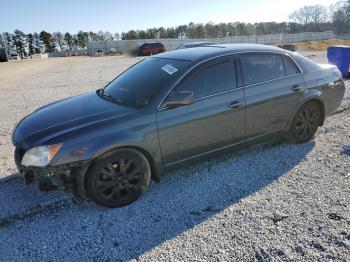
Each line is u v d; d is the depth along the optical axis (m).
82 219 3.25
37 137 3.24
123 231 3.04
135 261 2.64
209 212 3.27
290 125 4.67
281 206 3.28
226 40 53.88
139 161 3.46
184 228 3.03
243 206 3.33
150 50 36.88
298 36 56.94
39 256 2.75
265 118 4.32
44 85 13.38
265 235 2.86
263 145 4.89
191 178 4.00
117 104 3.74
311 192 3.51
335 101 5.09
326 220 3.01
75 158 3.12
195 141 3.78
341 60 10.52
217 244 2.78
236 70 4.05
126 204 3.47
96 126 3.27
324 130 5.43
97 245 2.86
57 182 3.17
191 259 2.62
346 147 4.60
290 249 2.66
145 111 3.46
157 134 3.49
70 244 2.89
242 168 4.19
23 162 3.20
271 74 4.36
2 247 2.88
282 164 4.25
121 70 18.88
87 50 65.50
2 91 12.12
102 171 3.29
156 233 2.99
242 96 4.04
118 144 3.25
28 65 28.94
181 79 3.67
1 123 6.97
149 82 3.83
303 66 4.71
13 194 3.75
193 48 4.58
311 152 4.57
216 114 3.84
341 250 2.61
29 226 3.16
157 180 3.68
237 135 4.12
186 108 3.65
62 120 3.49
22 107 8.69
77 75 17.09
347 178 3.77
